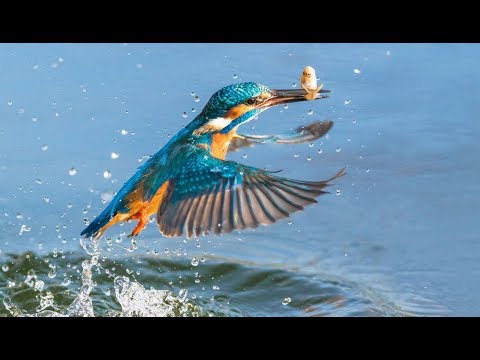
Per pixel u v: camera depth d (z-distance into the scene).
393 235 10.91
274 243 11.02
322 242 10.97
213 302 9.95
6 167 11.93
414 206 11.30
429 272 10.27
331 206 11.48
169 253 10.88
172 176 8.32
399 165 11.95
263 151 12.32
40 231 11.11
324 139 12.43
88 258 10.75
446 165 11.89
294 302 9.91
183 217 7.96
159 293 10.06
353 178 11.80
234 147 9.23
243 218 7.68
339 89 13.34
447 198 11.37
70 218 11.30
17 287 10.14
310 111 11.69
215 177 8.04
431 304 9.75
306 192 7.64
